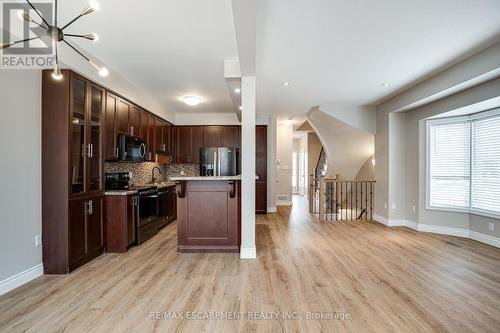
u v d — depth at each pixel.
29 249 2.76
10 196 2.56
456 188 4.52
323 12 2.35
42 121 2.93
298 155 12.97
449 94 3.96
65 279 2.77
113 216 3.66
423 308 2.20
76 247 3.06
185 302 2.29
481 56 3.14
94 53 3.22
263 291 2.50
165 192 5.20
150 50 3.15
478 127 4.24
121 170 4.65
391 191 5.27
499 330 1.90
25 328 1.92
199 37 2.85
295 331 1.89
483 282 2.70
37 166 2.87
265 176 6.79
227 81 3.65
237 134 6.58
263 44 2.97
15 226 2.61
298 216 6.44
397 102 4.97
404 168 5.26
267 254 3.58
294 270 3.01
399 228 5.10
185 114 6.64
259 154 6.80
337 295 2.42
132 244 3.92
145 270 3.02
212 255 3.55
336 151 7.25
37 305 2.25
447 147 4.61
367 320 2.03
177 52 3.21
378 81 4.21
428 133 4.77
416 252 3.65
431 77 4.02
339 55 3.25
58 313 2.12
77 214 3.08
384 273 2.93
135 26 2.62
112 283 2.68
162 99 5.34
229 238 3.67
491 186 4.02
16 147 2.63
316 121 6.72
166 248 3.86
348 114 5.80
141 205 4.07
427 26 2.59
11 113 2.58
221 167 5.69
